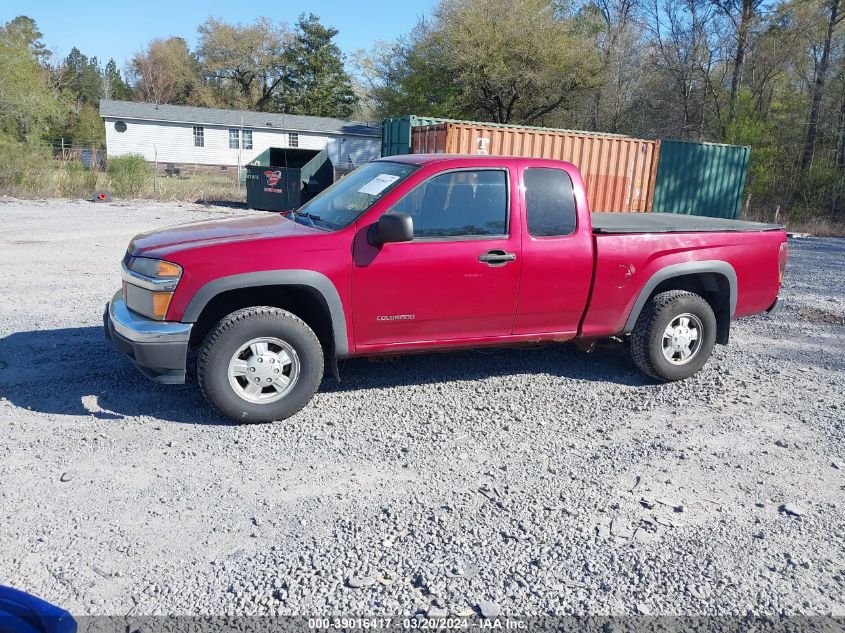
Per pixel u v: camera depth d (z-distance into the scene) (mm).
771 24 32531
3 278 9039
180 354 4473
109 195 21328
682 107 36750
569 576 3156
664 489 4020
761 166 28719
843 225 24688
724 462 4426
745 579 3195
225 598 2916
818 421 5191
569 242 5277
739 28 32875
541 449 4508
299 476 4004
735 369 6418
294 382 4723
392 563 3195
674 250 5656
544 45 36125
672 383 5934
